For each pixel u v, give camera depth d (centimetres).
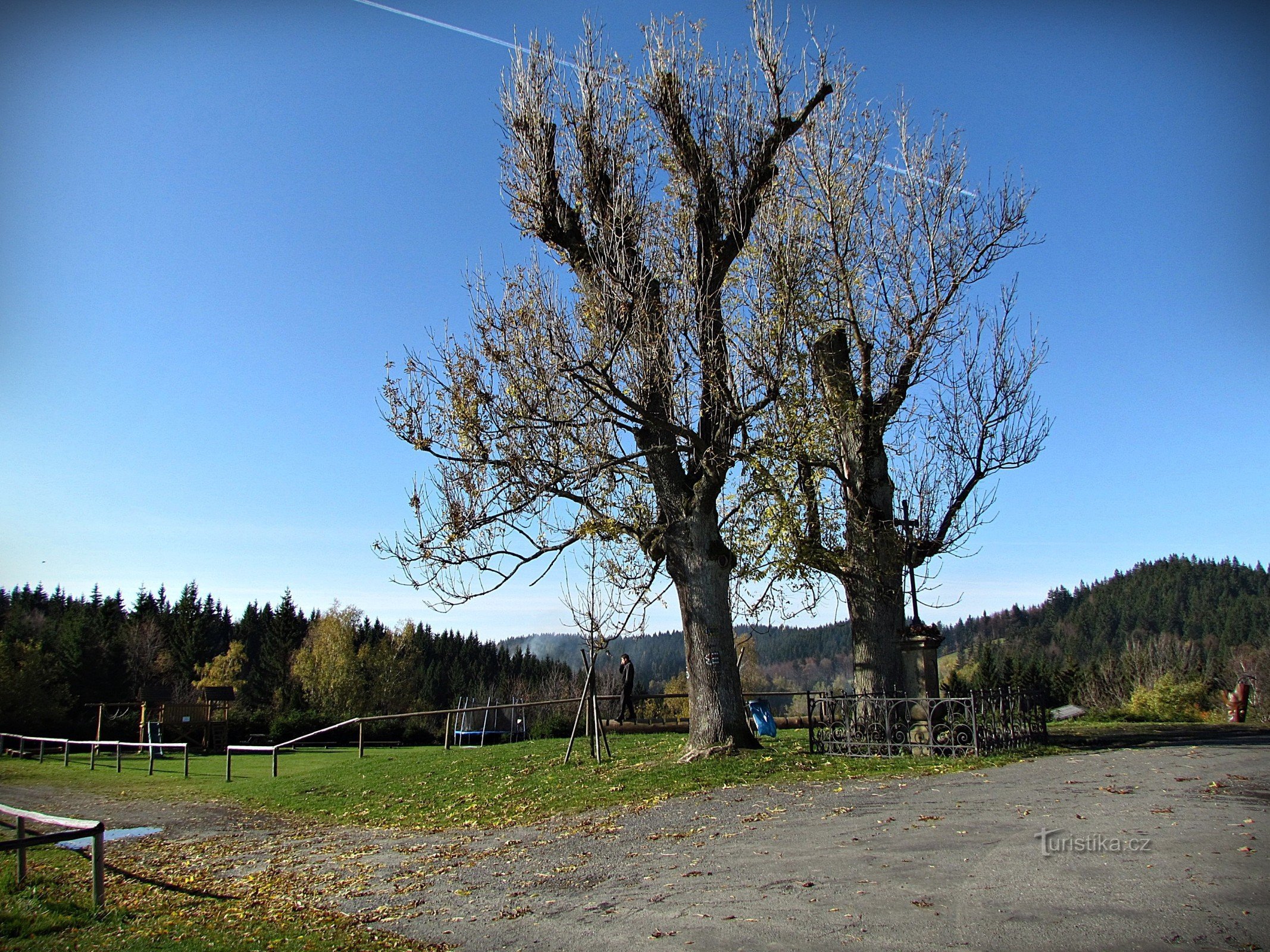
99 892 1048
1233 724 2506
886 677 1847
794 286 1800
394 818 1645
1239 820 902
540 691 8738
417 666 10000
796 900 782
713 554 1753
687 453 1803
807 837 1034
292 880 1195
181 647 8962
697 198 1828
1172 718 3294
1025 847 859
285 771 2552
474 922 876
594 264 1775
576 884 970
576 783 1656
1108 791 1120
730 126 1831
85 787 2414
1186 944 579
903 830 1003
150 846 1573
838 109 2058
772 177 1861
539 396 1719
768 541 1884
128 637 8488
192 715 4094
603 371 1656
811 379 1842
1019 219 1941
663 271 1819
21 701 5259
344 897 1062
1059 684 5359
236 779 2464
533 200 1853
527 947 768
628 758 1881
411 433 1736
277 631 9275
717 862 973
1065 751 1576
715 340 1736
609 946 734
